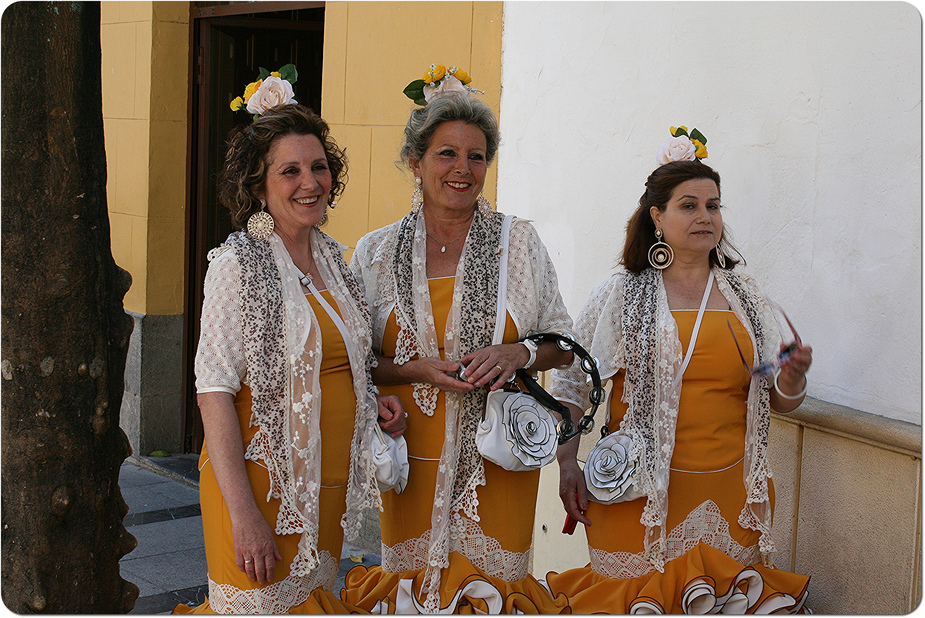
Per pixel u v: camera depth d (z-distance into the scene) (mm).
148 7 6250
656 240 2930
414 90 2797
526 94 4340
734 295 2814
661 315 2785
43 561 2670
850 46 2982
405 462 2709
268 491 2393
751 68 3338
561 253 4184
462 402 2756
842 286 3031
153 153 6328
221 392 2332
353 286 2666
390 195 4910
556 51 4156
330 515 2523
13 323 2582
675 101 3621
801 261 3188
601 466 2775
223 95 6441
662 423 2740
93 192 2674
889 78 2857
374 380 2846
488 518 2754
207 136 6414
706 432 2730
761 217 3332
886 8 2857
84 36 2613
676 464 2746
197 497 5754
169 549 4852
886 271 2873
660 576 2727
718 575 2705
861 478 2955
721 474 2742
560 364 2873
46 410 2623
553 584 3010
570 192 4113
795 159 3193
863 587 2943
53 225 2588
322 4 5496
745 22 3348
